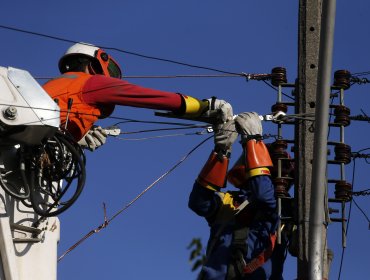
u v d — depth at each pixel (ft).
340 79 36.63
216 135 35.45
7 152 33.91
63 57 37.42
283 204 35.68
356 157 36.42
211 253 34.60
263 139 35.45
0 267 32.86
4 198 33.53
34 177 34.04
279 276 34.78
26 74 33.83
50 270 34.01
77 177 33.99
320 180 32.94
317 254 32.89
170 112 36.52
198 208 34.99
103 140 36.24
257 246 34.42
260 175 34.37
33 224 33.88
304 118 35.68
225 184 35.04
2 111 32.60
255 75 37.22
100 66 37.42
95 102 35.47
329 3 32.63
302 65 36.27
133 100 35.83
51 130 33.19
